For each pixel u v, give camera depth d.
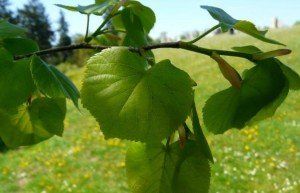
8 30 0.18
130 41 0.19
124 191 1.56
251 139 2.00
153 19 0.20
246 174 1.62
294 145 1.90
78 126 2.52
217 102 0.15
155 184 0.15
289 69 0.15
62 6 0.18
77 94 0.16
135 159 0.15
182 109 0.12
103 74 0.12
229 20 0.15
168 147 0.15
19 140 0.18
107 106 0.12
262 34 0.15
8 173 1.81
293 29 5.82
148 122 0.12
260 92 0.14
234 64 3.68
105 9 0.18
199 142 0.14
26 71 0.16
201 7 0.15
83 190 1.57
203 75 3.75
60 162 1.88
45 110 0.18
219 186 1.53
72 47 0.18
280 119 2.30
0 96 0.15
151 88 0.12
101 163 1.86
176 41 0.15
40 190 1.62
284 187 1.51
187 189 0.14
